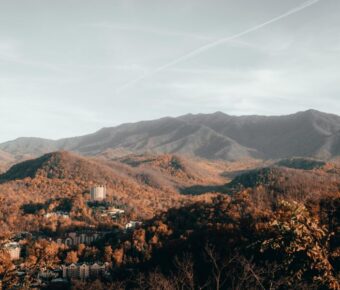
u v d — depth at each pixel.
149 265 103.69
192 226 133.62
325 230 14.72
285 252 14.80
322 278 13.98
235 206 139.75
